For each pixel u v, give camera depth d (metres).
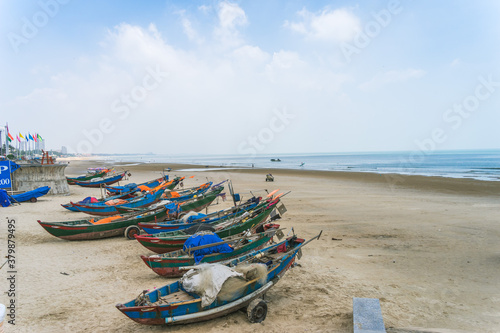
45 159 32.81
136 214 17.98
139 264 12.53
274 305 9.11
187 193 25.66
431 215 20.81
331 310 8.71
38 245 15.09
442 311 8.66
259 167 82.38
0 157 29.61
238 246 11.55
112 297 9.55
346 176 49.72
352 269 11.80
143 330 7.84
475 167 68.12
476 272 11.43
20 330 7.65
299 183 40.09
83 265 12.37
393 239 15.55
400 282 10.62
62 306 8.96
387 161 108.88
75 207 20.94
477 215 20.70
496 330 7.67
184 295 8.23
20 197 25.91
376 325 6.98
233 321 8.27
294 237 11.30
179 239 12.56
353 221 19.28
